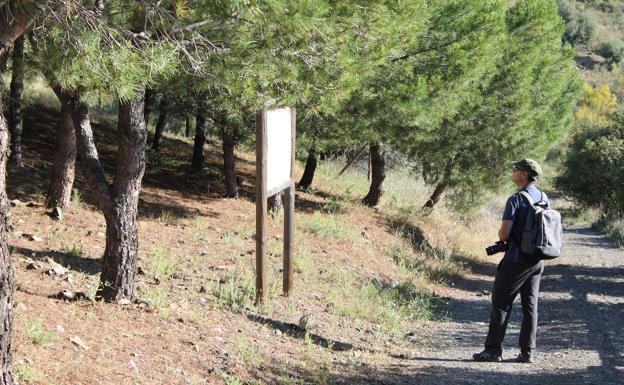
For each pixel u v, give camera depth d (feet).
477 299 40.16
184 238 35.81
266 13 13.08
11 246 27.48
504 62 57.00
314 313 28.40
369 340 26.55
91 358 17.25
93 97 19.63
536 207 23.44
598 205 101.91
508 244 23.84
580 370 23.24
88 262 28.19
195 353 19.84
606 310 36.24
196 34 17.53
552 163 145.07
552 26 58.70
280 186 28.02
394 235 50.83
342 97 25.85
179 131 78.02
